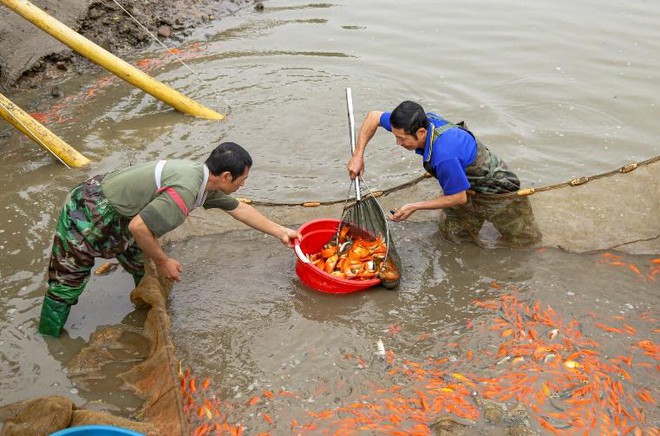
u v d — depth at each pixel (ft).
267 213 18.51
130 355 14.83
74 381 14.17
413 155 22.33
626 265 17.25
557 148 22.20
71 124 24.04
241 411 13.39
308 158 22.21
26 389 13.96
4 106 20.42
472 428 12.79
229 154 13.33
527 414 13.05
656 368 14.10
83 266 14.33
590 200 17.83
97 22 30.30
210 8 33.12
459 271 17.33
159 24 31.32
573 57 27.71
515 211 17.20
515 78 26.40
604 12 31.71
